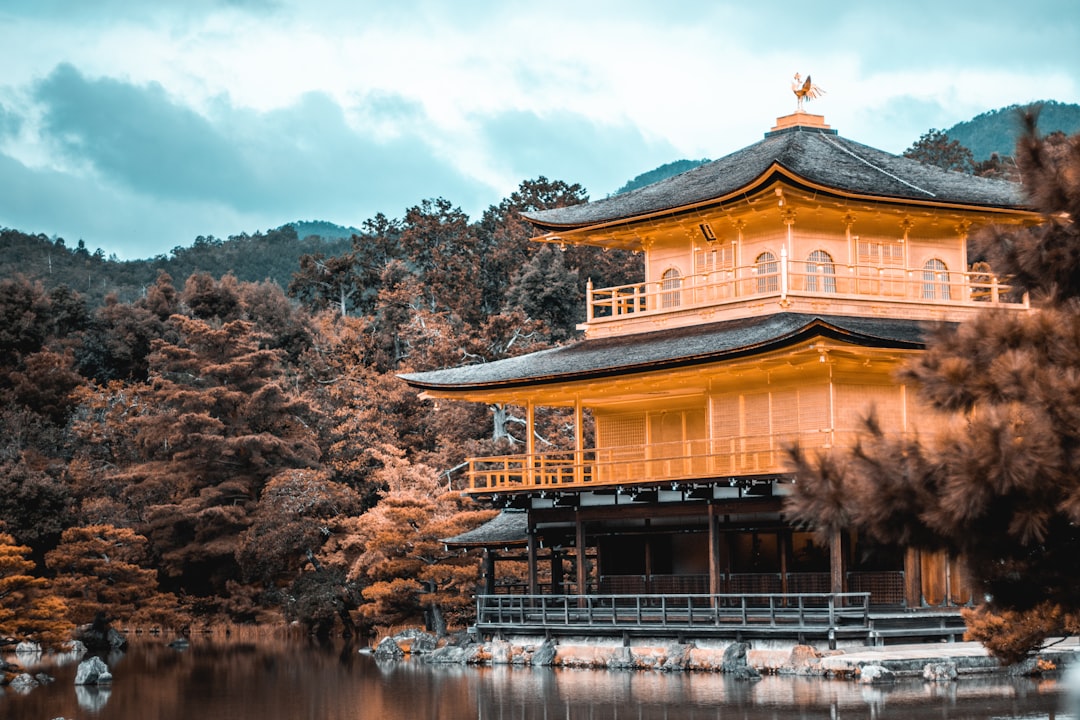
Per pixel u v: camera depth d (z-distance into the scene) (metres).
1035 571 24.81
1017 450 22.42
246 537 84.06
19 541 77.25
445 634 66.56
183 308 128.88
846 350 49.97
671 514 55.53
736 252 59.66
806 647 48.62
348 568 80.25
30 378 107.25
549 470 61.91
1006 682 43.66
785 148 60.75
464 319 122.31
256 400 91.25
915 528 23.91
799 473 24.61
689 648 52.12
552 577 64.25
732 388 56.34
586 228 61.81
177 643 76.75
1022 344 24.31
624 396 59.69
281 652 69.88
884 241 59.69
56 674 60.44
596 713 41.16
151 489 89.31
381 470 81.50
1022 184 26.14
